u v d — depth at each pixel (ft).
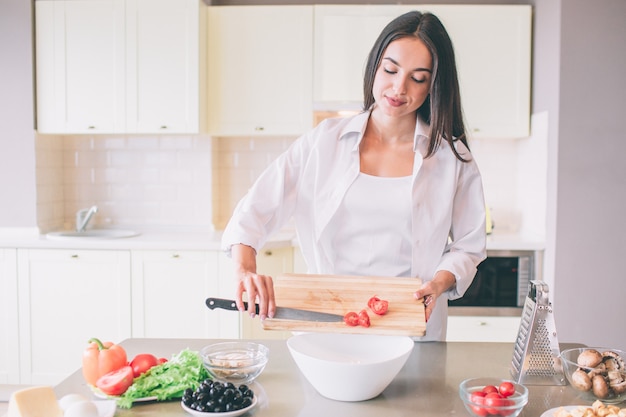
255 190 6.60
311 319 5.11
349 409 4.61
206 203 14.14
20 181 13.07
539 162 12.63
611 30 11.56
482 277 12.34
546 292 5.13
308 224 6.88
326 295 5.50
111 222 14.38
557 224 11.78
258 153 14.42
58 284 12.48
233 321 12.27
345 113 13.29
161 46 12.85
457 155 6.35
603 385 4.69
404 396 4.87
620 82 11.63
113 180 14.32
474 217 6.70
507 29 12.95
